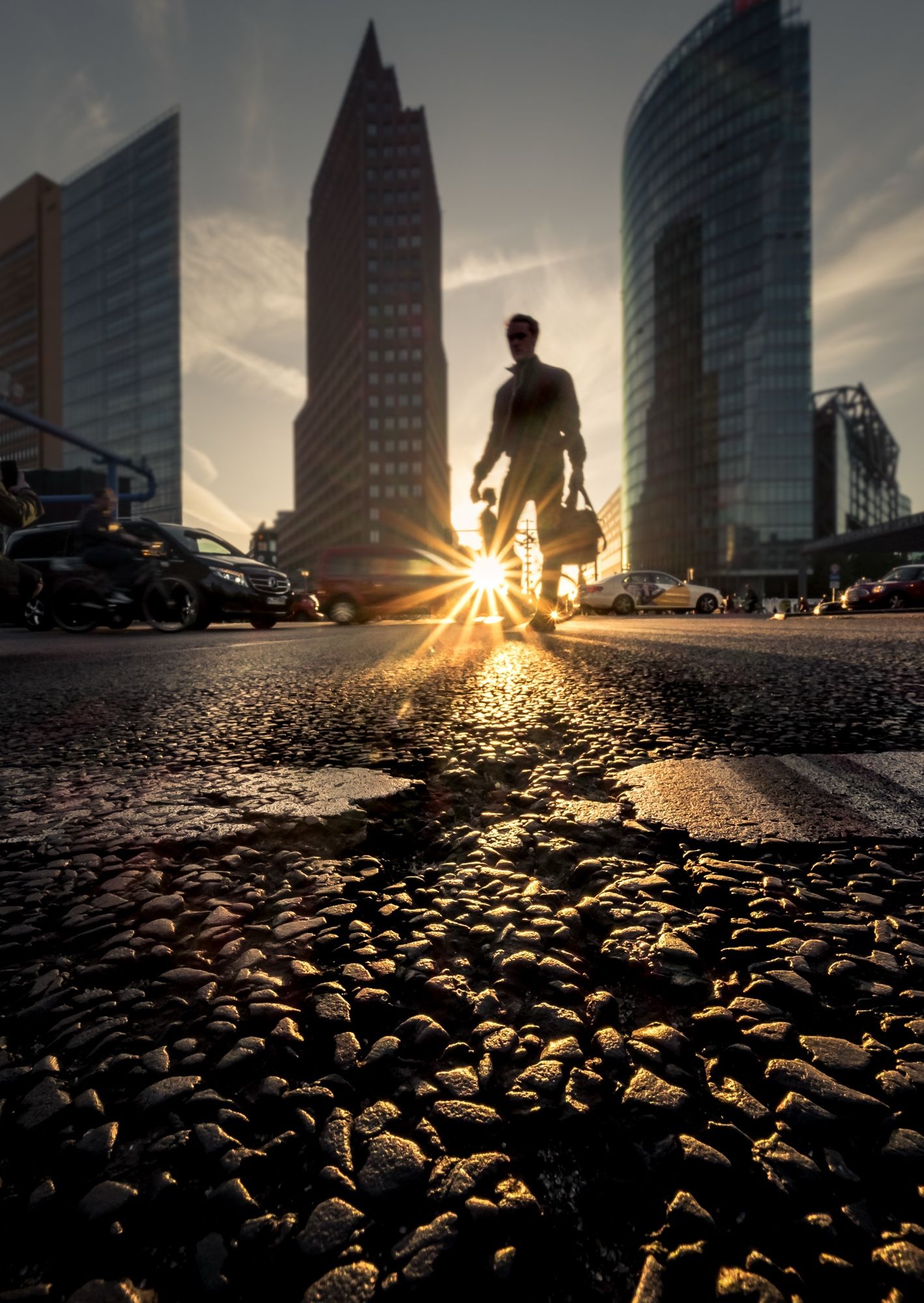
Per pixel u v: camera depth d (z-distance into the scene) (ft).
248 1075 1.61
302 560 315.37
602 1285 1.09
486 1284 1.09
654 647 13.44
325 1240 1.17
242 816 3.59
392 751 5.09
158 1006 1.91
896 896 2.49
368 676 9.84
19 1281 1.14
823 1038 1.67
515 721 6.07
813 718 5.78
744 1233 1.18
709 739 5.10
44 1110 1.51
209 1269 1.13
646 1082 1.53
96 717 6.87
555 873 2.83
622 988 1.96
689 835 3.13
